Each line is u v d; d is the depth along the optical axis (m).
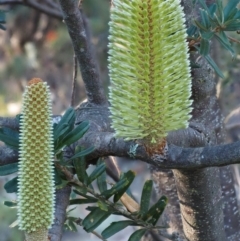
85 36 1.06
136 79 0.78
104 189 0.96
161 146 0.82
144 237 1.36
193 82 1.10
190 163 0.81
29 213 0.75
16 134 0.87
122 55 0.77
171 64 0.77
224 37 0.94
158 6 0.75
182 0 1.02
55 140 0.85
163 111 0.79
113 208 0.95
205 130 0.98
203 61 1.08
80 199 0.94
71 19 1.05
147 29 0.75
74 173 0.92
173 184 1.23
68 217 1.08
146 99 0.78
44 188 0.76
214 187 1.03
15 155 0.91
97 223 0.94
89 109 1.03
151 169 1.26
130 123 0.79
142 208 0.97
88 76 1.07
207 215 1.04
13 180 0.87
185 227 1.07
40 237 0.76
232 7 0.94
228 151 0.78
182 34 0.77
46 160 0.76
